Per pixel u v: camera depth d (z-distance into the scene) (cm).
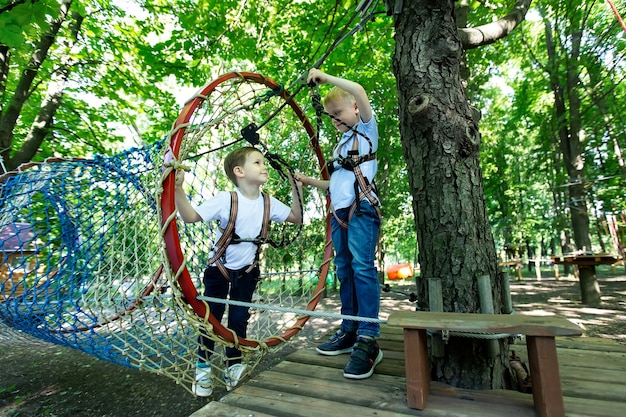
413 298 249
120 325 193
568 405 146
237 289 222
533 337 130
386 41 634
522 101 1317
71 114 782
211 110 197
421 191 192
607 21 939
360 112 212
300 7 586
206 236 298
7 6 315
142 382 438
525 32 1104
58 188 243
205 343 200
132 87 743
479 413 138
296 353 225
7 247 271
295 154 295
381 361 209
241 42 582
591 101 1085
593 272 816
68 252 238
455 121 191
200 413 147
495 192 1991
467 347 168
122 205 218
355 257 201
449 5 206
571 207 892
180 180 177
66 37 632
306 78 217
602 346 240
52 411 358
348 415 141
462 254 178
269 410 149
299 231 252
